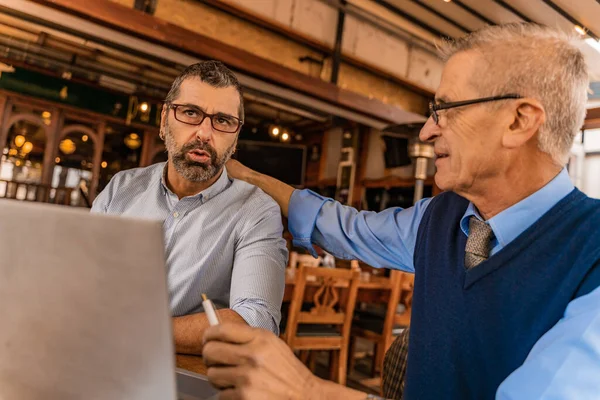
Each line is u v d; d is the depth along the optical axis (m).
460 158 1.00
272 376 0.76
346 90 5.76
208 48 4.56
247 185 1.68
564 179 0.99
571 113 0.95
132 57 6.21
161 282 0.52
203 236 1.56
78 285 0.55
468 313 0.98
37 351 0.60
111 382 0.57
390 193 7.99
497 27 1.01
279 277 1.47
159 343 0.54
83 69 6.31
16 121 6.67
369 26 5.98
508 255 0.95
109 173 7.73
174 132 1.52
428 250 1.15
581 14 4.59
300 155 8.71
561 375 0.75
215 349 0.77
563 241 0.92
